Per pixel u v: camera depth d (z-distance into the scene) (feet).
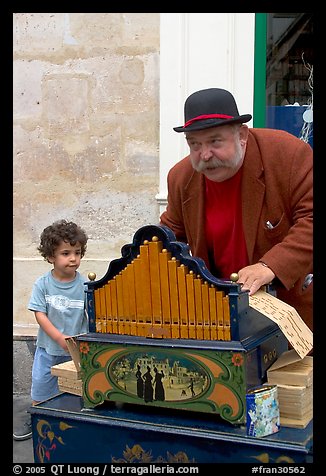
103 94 11.71
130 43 11.52
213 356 5.53
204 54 11.07
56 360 9.34
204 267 5.68
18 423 10.47
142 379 5.89
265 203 7.02
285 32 11.26
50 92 11.87
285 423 5.68
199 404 5.65
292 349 6.57
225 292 5.53
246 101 11.08
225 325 5.54
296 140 7.02
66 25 11.72
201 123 6.23
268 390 5.55
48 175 12.01
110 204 11.84
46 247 9.27
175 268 5.68
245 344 5.49
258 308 5.82
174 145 11.32
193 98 6.38
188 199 7.34
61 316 9.31
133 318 5.95
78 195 11.94
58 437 6.20
